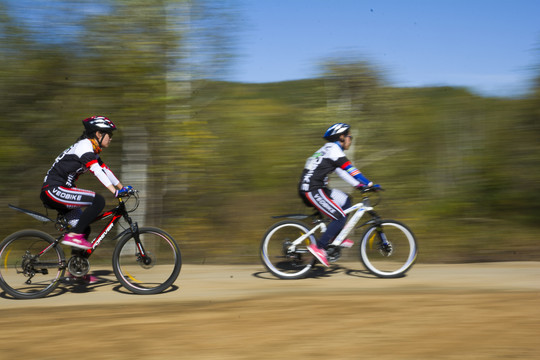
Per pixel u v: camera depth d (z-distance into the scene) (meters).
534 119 9.21
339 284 5.14
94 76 6.81
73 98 7.04
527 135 9.37
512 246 7.64
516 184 9.41
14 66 6.86
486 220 8.88
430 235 8.04
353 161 7.87
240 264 6.52
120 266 4.75
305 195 5.34
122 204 4.73
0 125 6.98
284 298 4.49
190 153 7.34
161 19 6.86
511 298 4.38
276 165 8.16
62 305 4.35
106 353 3.10
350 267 6.08
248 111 8.27
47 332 3.52
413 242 5.45
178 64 7.05
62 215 4.75
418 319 3.74
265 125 8.24
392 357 2.99
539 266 6.13
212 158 7.82
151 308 4.20
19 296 4.57
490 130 9.43
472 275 5.58
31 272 4.58
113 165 7.36
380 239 5.46
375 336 3.37
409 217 8.39
